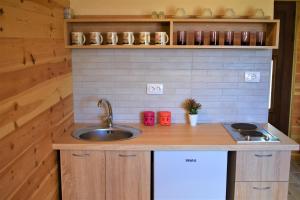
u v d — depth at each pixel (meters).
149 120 2.55
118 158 2.10
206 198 2.17
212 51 2.55
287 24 3.80
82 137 2.35
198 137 2.22
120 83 2.60
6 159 1.37
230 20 2.32
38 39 1.76
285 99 3.96
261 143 2.09
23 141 1.55
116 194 2.15
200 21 2.33
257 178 2.12
